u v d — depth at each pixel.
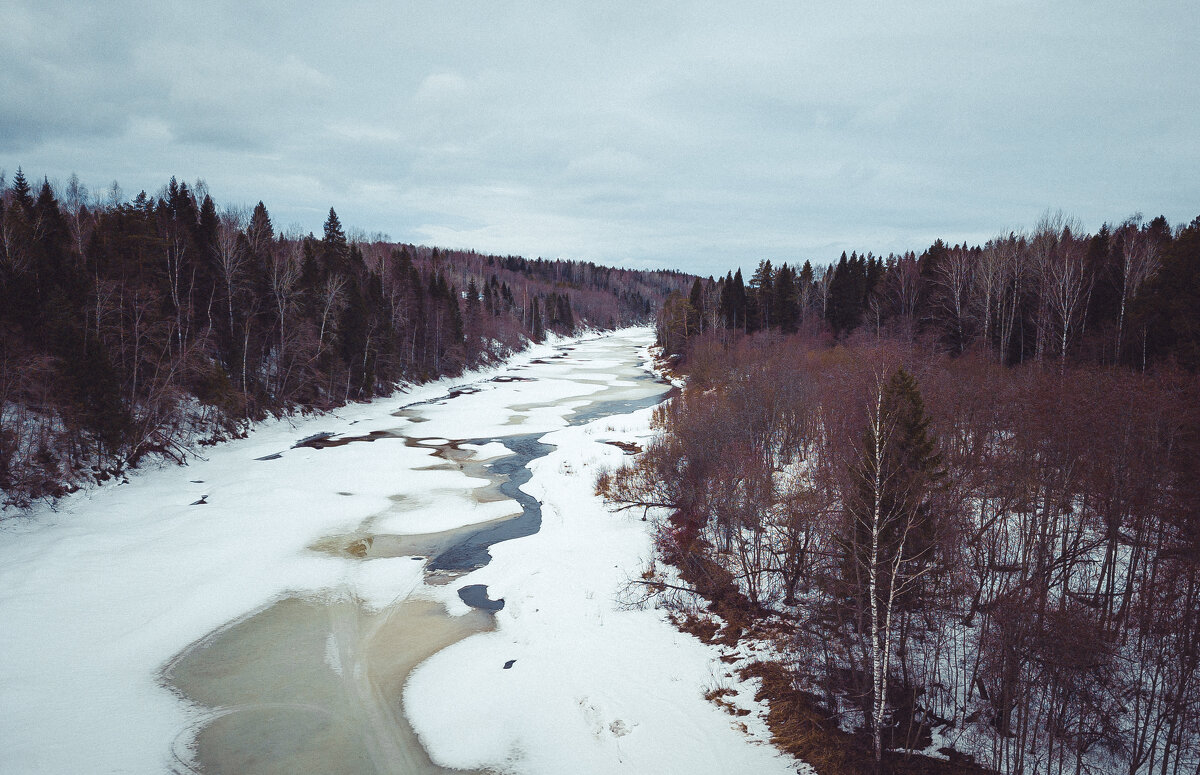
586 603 24.91
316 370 61.81
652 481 36.09
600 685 19.61
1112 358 40.66
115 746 16.42
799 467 35.00
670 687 19.56
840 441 28.28
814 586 24.47
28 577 24.89
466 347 106.38
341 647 22.05
